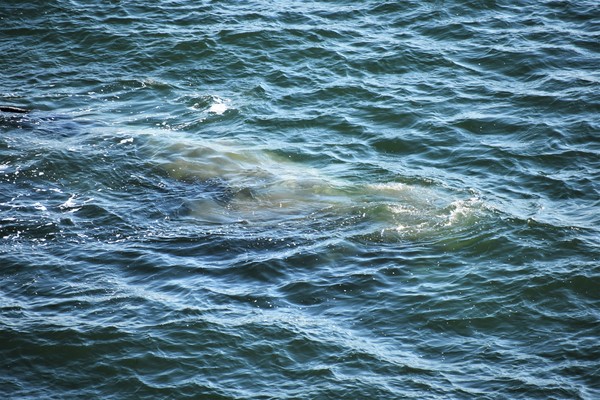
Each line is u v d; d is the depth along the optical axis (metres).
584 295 44.12
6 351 39.56
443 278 45.59
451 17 75.62
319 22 74.75
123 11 75.62
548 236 48.81
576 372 38.88
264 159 57.94
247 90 66.12
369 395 37.56
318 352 40.09
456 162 57.59
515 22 75.06
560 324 42.12
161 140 59.66
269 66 68.94
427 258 47.34
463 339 41.22
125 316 42.12
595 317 42.53
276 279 45.59
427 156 58.44
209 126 62.00
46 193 52.97
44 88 66.38
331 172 56.56
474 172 56.38
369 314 42.91
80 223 50.19
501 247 47.97
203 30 72.88
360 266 46.75
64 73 68.25
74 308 42.72
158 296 43.84
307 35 72.56
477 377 38.72
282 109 63.88
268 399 37.31
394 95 65.19
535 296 43.97
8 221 49.72
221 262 47.03
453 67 68.94
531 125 61.09
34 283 44.69
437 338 41.31
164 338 40.62
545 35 73.00
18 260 46.41
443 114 62.84
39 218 50.34
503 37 72.75
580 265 46.28
